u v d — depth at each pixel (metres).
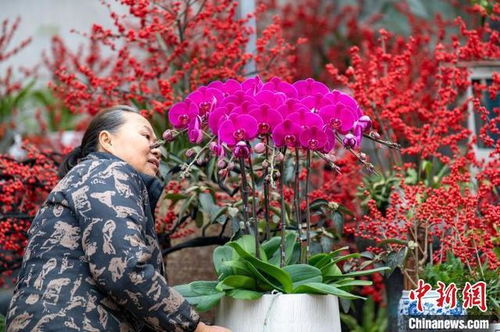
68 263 3.13
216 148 3.27
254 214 3.35
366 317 5.43
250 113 3.26
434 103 4.77
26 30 9.65
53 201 3.23
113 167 3.25
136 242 3.05
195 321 3.11
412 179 4.71
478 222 3.94
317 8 8.30
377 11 8.15
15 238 4.73
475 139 4.48
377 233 4.14
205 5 5.32
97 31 4.98
